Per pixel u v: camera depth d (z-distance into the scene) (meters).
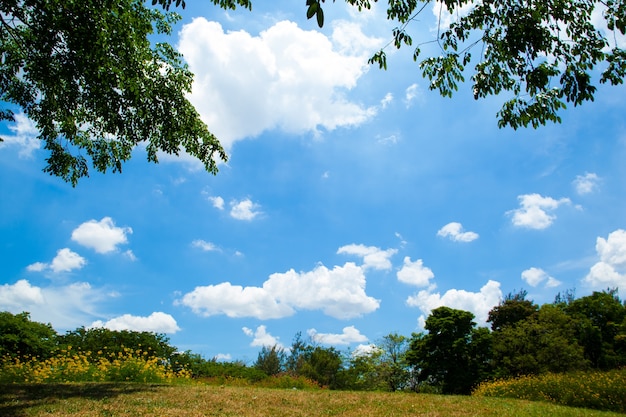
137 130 11.82
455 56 7.43
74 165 13.29
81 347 19.97
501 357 31.25
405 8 6.81
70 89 10.50
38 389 9.89
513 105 7.27
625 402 13.34
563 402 14.38
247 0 7.18
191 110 12.86
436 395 13.42
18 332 18.45
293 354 39.03
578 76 6.57
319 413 9.09
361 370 40.03
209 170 13.71
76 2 8.27
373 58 7.34
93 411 7.75
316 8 3.02
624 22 6.58
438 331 35.78
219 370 23.58
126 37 9.36
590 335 33.88
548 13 6.73
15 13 8.71
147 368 14.05
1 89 10.87
